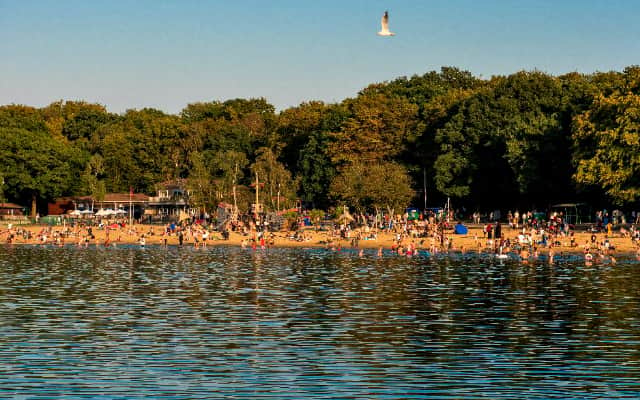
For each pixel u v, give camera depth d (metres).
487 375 38.69
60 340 47.16
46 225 198.88
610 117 134.00
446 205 180.12
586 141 138.50
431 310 59.62
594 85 166.75
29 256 118.88
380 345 45.81
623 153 128.88
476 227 157.00
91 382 37.34
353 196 161.62
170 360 41.84
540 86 173.25
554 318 55.47
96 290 72.94
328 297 67.69
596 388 36.38
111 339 47.53
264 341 47.00
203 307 61.53
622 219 143.00
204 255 121.44
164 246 145.25
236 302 64.50
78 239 161.12
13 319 55.00
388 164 169.00
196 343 46.41
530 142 153.88
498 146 164.38
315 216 176.12
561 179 152.62
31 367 40.22
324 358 42.38
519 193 162.75
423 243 133.50
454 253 121.75
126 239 160.50
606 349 44.62
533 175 151.75
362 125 198.88
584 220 153.88
